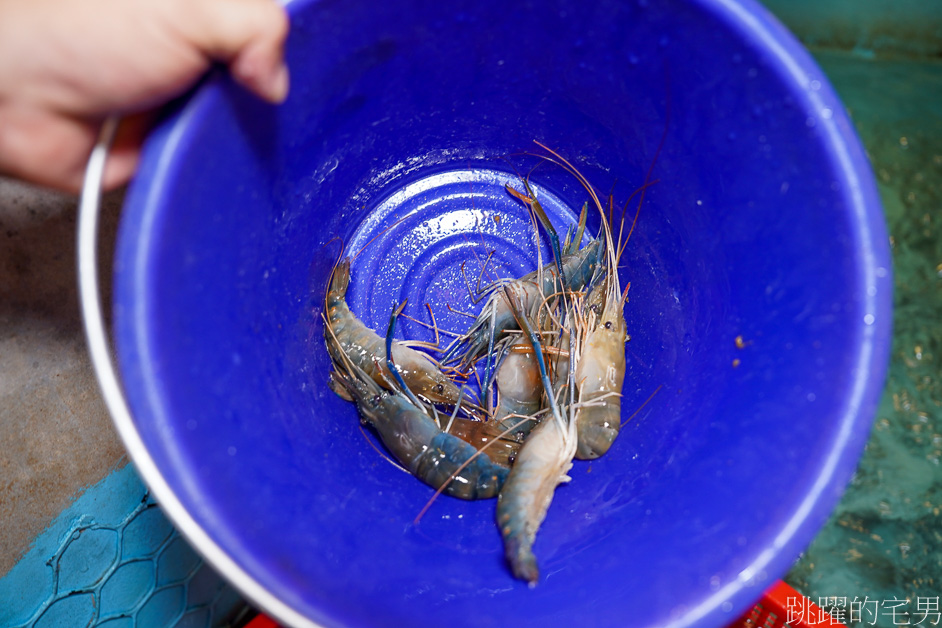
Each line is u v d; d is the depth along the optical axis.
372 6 0.30
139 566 0.42
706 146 0.33
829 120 0.28
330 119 0.35
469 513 0.40
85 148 0.30
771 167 0.31
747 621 0.41
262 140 0.31
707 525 0.30
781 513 0.27
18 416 0.35
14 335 0.35
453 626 0.28
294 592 0.26
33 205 0.35
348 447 0.41
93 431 0.38
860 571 0.52
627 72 0.34
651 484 0.35
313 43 0.30
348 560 0.30
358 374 0.44
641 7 0.31
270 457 0.31
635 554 0.31
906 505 0.53
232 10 0.26
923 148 0.61
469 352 0.47
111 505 0.40
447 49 0.35
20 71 0.27
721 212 0.34
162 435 0.26
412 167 0.45
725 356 0.34
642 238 0.42
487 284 0.47
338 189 0.41
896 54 0.62
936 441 0.54
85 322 0.26
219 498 0.27
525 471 0.39
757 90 0.30
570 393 0.42
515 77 0.37
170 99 0.28
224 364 0.30
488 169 0.46
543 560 0.34
